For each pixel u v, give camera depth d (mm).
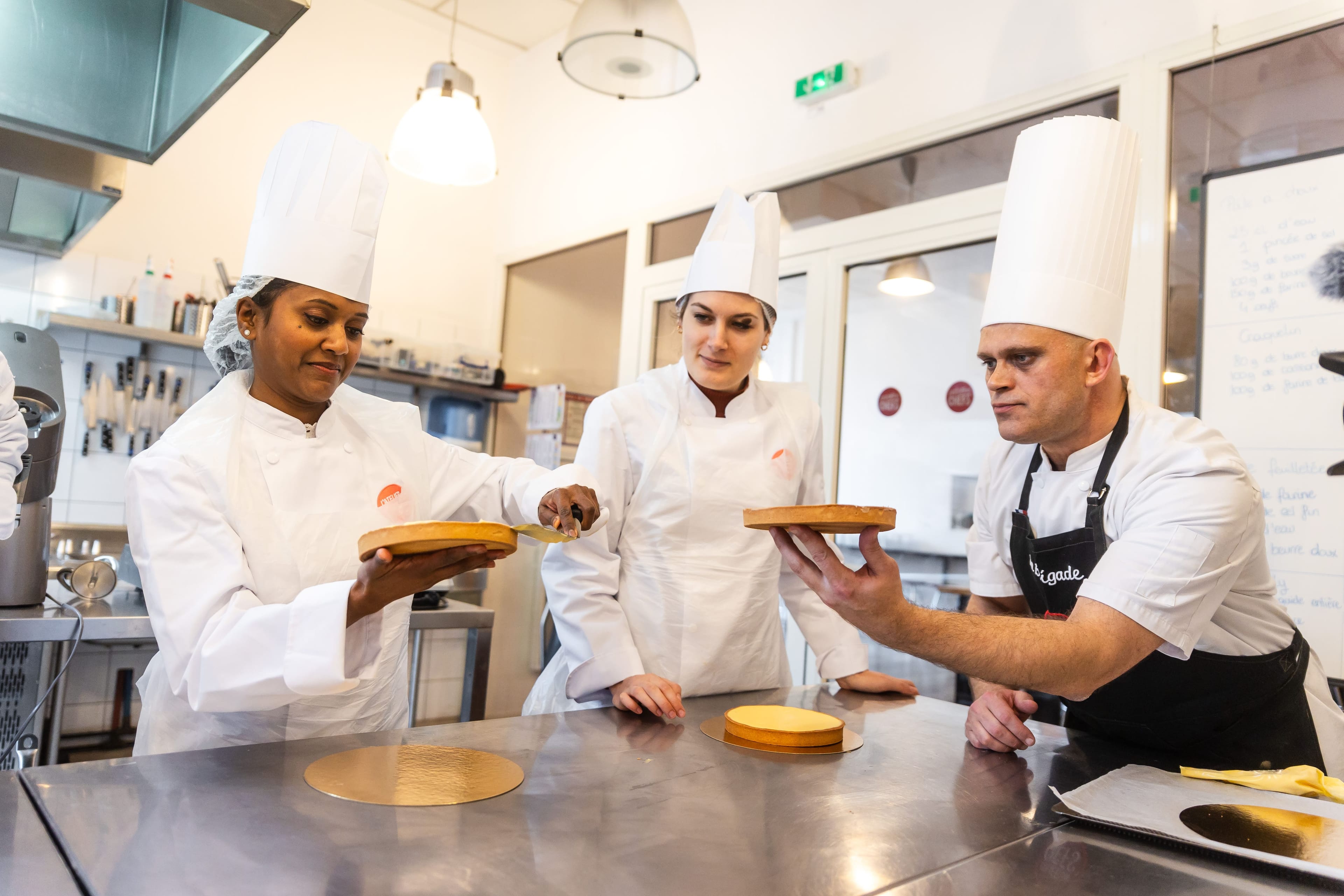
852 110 3023
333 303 1101
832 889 657
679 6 2654
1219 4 2213
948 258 2750
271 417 1147
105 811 731
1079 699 1025
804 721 1151
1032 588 1304
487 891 618
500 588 3523
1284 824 838
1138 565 1023
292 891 600
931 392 2758
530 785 865
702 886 649
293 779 841
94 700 3062
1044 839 801
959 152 2754
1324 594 1968
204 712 1082
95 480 3244
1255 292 2107
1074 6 2484
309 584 1104
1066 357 1125
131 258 3406
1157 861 757
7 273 3131
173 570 989
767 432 1599
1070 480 1229
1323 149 2049
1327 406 1988
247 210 3691
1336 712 1356
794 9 3244
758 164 3324
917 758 1067
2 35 1604
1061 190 1152
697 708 1313
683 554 1497
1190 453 1081
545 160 4309
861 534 923
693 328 1527
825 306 3059
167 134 1741
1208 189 2191
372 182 1159
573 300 4141
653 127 3773
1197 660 1164
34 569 2027
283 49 3811
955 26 2752
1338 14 2021
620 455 1524
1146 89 2322
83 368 3234
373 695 1210
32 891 583
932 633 948
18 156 2367
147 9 1702
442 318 4324
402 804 785
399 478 1259
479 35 4359
